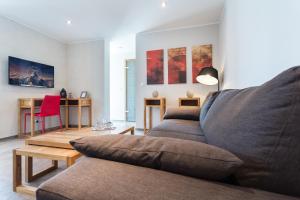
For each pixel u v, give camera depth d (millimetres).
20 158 1498
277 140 570
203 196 561
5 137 3434
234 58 2314
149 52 4359
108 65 4938
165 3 3047
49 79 4410
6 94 3455
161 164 712
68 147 1464
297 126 543
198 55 4016
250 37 1647
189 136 1554
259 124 628
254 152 616
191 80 4066
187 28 4086
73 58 5023
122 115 6270
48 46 4469
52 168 1931
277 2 1122
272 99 614
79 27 4008
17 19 3551
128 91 6254
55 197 593
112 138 875
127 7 3152
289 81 587
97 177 658
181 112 2643
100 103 4789
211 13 3467
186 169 666
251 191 588
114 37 4703
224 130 862
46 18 3527
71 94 4938
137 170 712
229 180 655
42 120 3902
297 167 534
